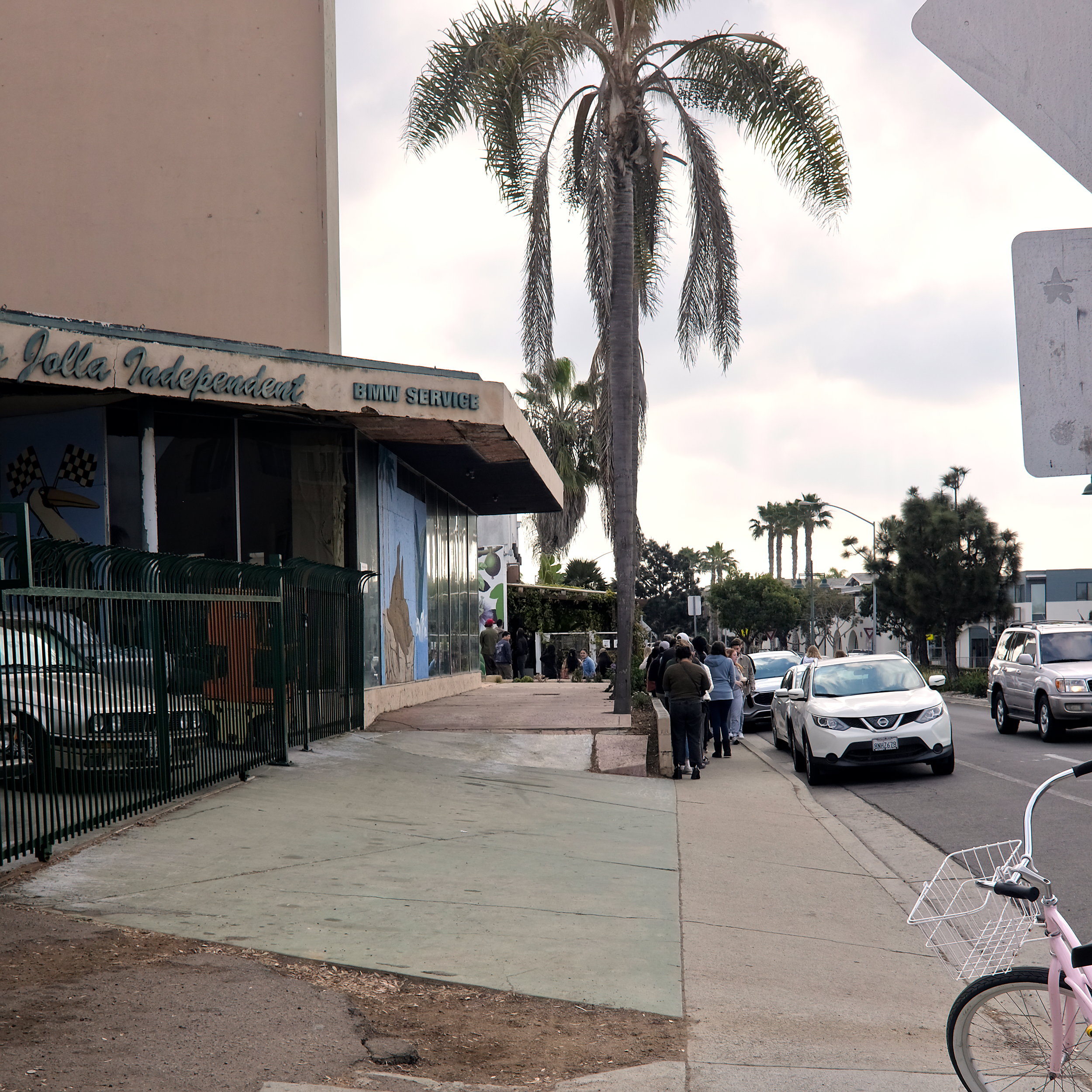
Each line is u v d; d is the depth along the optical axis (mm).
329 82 19375
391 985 5395
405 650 20062
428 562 22438
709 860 8977
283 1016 4773
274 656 12055
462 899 7137
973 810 11750
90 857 7613
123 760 8625
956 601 48031
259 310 18812
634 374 21516
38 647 7539
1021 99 2371
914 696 14930
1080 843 9484
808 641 98125
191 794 10031
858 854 9641
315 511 16562
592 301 20906
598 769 13914
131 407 15289
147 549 14820
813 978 5863
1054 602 73375
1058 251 2350
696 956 6141
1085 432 2318
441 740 14797
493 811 10539
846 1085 4309
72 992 4934
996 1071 3736
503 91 17969
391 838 8898
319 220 19062
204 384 13492
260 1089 3986
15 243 18609
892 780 14578
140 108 18844
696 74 19281
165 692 9352
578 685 29688
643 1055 4629
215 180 18875
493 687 28250
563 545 42219
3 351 12031
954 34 2430
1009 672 20797
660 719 14609
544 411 42094
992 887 3479
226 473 15805
